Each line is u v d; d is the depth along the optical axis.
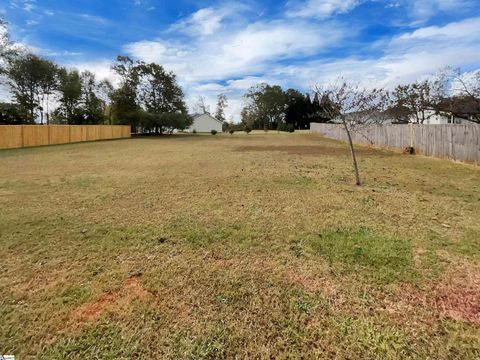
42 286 2.27
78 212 4.15
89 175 7.26
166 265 2.59
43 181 6.50
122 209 4.29
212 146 16.81
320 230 3.36
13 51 23.09
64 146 17.50
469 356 1.55
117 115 29.88
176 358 1.56
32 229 3.48
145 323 1.85
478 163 8.27
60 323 1.85
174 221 3.73
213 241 3.09
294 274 2.42
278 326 1.81
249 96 58.00
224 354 1.59
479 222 3.61
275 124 55.59
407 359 1.54
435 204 4.43
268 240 3.10
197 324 1.83
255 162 9.44
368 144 15.62
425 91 16.09
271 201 4.64
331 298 2.09
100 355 1.59
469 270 2.44
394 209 4.18
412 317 1.87
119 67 29.11
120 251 2.88
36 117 28.27
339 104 6.05
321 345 1.65
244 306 2.01
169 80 31.31
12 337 1.72
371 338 1.69
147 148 15.70
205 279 2.36
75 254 2.82
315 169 7.92
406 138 12.03
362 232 3.27
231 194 5.13
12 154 12.82
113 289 2.22
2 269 2.53
